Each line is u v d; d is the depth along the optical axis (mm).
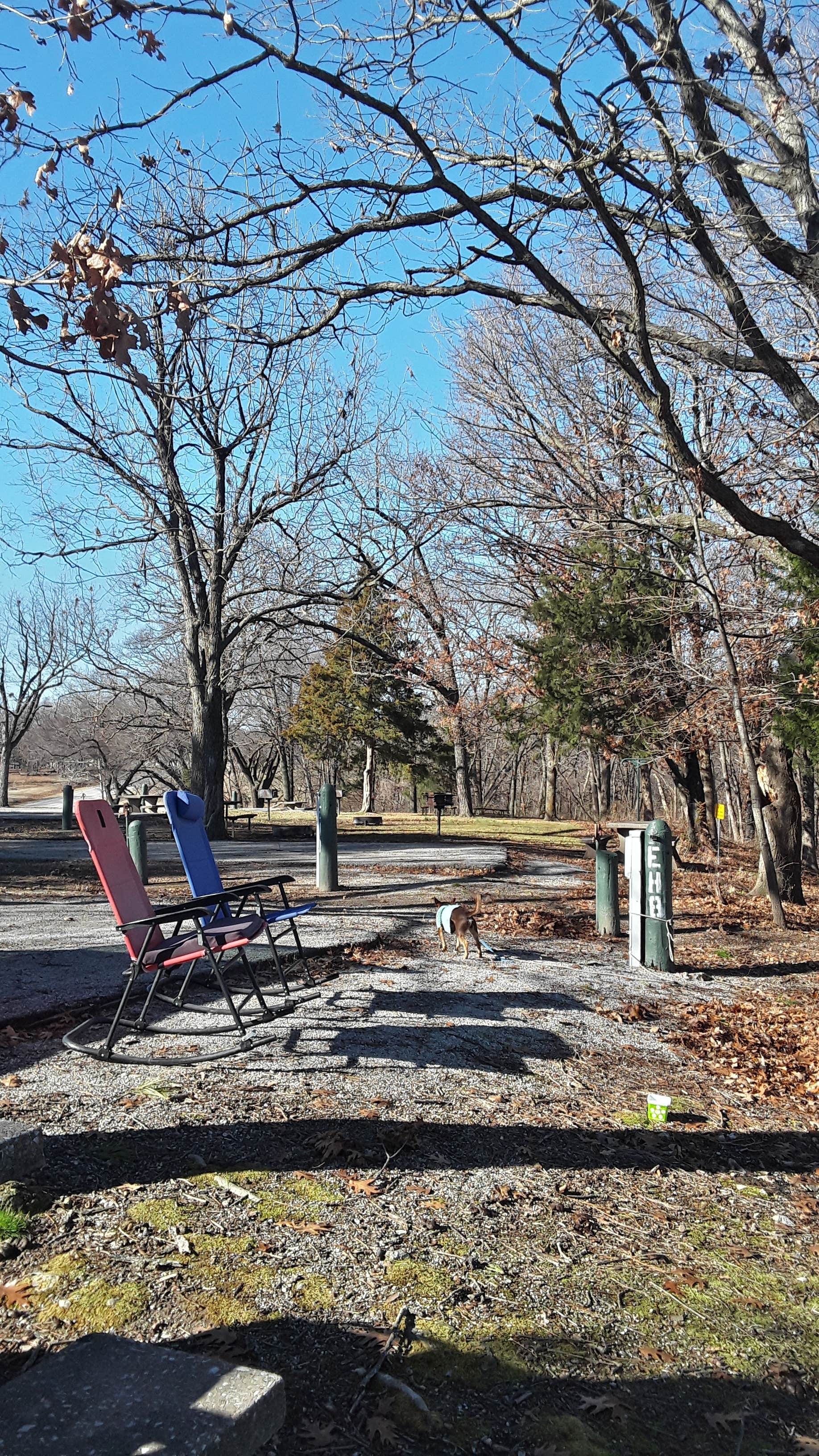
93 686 45156
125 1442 2281
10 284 4086
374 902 12797
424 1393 2910
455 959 9328
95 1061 5660
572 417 19828
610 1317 3469
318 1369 2965
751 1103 6125
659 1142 5195
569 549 19188
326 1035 6453
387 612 35250
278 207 7480
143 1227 3693
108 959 8352
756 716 15922
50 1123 4605
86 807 6129
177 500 21891
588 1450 2736
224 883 14047
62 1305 3158
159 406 20516
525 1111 5395
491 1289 3520
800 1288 3859
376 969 8555
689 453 7801
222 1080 5426
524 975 8891
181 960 5672
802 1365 3346
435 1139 4832
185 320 4773
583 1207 4312
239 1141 4566
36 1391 2500
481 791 59250
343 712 41250
